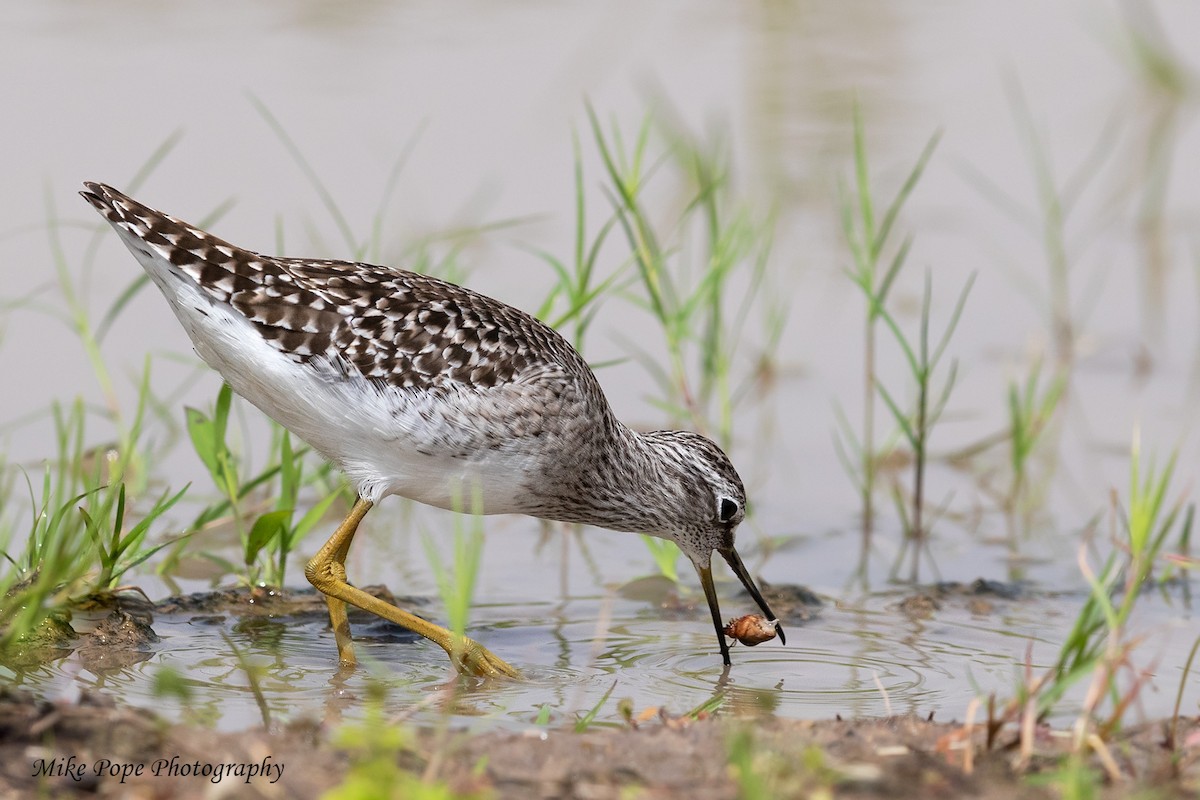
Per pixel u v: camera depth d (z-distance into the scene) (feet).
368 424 34.86
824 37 90.07
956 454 50.42
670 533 39.58
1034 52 88.43
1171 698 32.22
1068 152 74.02
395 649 36.04
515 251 61.57
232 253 34.42
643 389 54.65
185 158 66.39
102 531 37.73
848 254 63.82
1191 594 40.16
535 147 70.38
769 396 54.49
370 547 43.73
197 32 82.99
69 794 24.40
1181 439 43.47
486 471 35.91
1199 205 69.82
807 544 44.68
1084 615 28.84
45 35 80.69
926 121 76.69
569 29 87.30
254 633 36.42
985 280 62.85
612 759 26.58
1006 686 33.50
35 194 62.49
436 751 26.09
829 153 71.61
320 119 71.72
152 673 32.60
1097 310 60.80
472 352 35.19
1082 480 48.37
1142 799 24.63
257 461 47.91
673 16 92.38
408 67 79.51
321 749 26.37
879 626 38.14
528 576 42.01
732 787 25.32
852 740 27.48
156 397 50.85
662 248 61.87
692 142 57.67
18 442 47.01
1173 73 81.35
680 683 33.81
